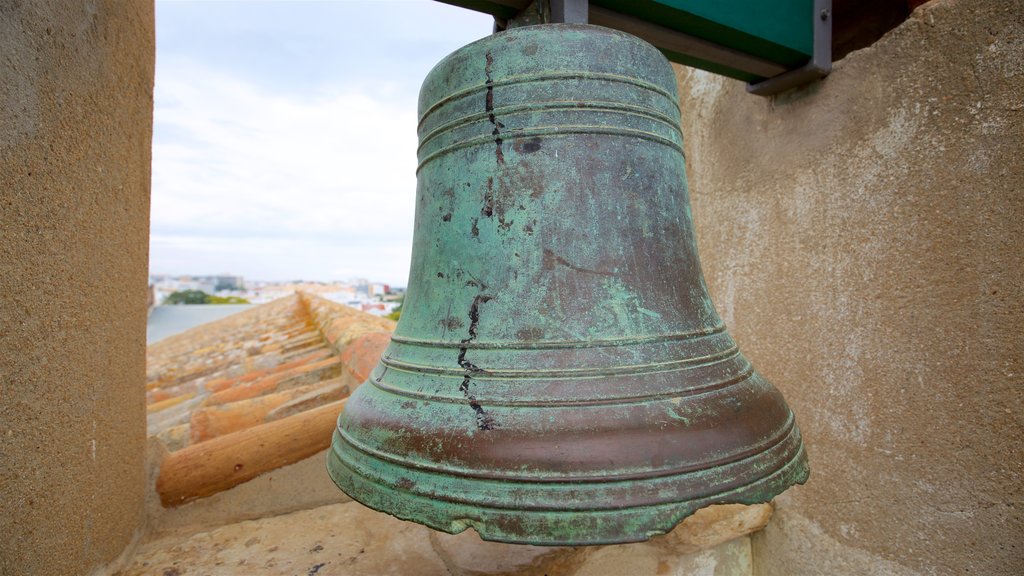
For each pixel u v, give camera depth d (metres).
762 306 1.44
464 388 0.65
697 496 0.58
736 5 1.05
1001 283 0.97
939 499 1.07
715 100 1.60
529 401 0.62
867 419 1.19
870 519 1.20
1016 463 0.96
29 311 0.82
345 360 2.14
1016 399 0.95
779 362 1.39
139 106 1.13
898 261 1.12
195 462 1.32
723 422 0.64
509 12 0.87
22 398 0.82
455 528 0.58
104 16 0.98
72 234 0.92
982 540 1.01
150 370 3.50
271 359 3.08
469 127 0.74
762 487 0.62
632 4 0.95
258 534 1.26
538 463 0.58
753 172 1.46
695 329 0.73
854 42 1.49
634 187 0.74
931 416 1.08
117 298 1.07
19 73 0.79
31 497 0.84
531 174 0.72
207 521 1.31
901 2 1.36
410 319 0.79
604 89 0.73
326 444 1.38
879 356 1.16
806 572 1.34
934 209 1.06
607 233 0.72
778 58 1.21
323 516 1.34
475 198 0.74
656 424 0.61
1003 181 0.96
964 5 1.01
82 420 0.96
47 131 0.84
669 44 1.08
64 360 0.91
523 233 0.71
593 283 0.70
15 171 0.79
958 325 1.03
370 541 1.25
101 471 1.03
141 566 1.14
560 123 0.72
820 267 1.28
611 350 0.66
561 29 0.73
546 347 0.66
